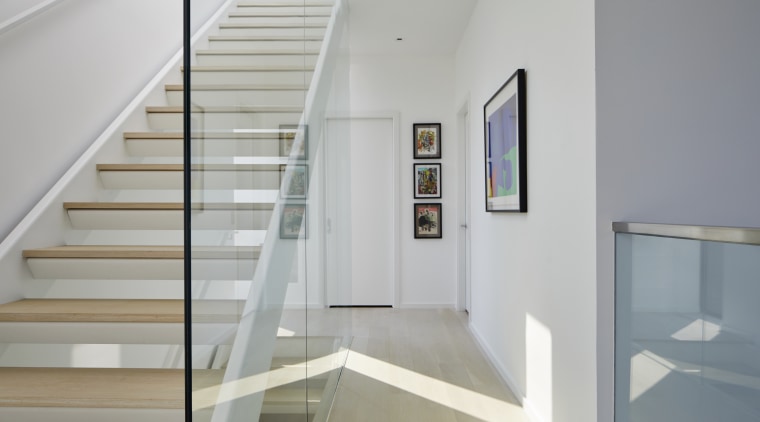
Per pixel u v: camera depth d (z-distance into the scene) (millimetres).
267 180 1498
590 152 1853
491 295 3648
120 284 2189
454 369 3438
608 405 1774
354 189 5531
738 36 1802
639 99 1806
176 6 3791
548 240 2330
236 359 1206
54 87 2459
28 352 1918
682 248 1326
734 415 1106
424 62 5461
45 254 2043
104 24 2883
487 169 3650
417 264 5465
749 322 1059
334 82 3057
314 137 2344
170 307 1851
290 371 1811
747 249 1071
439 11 4246
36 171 2328
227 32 1250
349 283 4000
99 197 2613
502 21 3230
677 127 1810
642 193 1790
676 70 1811
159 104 3330
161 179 2598
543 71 2389
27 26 2293
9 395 1456
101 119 2842
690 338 1281
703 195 1820
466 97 4691
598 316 1782
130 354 2076
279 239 1644
